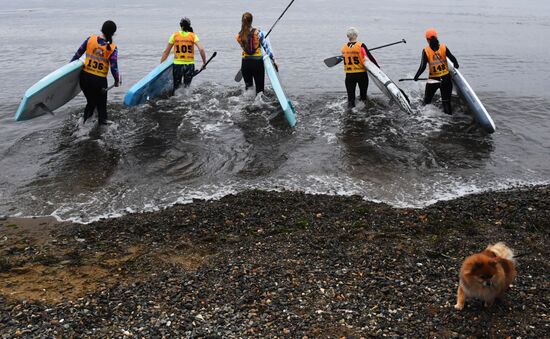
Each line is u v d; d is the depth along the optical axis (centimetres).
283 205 590
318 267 457
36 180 650
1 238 516
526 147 777
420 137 808
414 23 2448
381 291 416
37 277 444
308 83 1155
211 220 555
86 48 793
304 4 3588
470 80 1197
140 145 768
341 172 688
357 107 946
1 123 858
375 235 522
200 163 714
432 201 614
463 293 379
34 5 3559
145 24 2370
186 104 966
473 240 512
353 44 912
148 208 592
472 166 711
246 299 404
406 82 1159
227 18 2631
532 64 1395
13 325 371
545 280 429
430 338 356
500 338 356
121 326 371
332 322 375
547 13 3061
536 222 546
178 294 415
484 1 3962
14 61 1412
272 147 769
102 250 494
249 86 1004
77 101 986
